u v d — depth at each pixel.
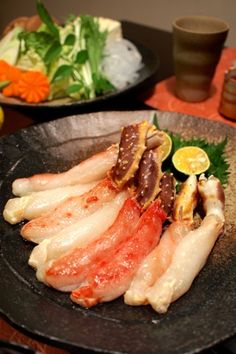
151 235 0.32
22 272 0.32
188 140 0.45
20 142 0.44
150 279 0.29
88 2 1.00
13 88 0.54
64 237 0.33
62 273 0.30
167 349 0.25
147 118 0.48
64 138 0.46
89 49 0.59
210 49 0.50
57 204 0.37
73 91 0.54
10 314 0.28
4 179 0.41
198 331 0.27
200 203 0.37
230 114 0.51
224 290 0.30
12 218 0.36
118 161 0.36
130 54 0.62
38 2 0.57
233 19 0.77
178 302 0.29
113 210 0.35
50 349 0.29
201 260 0.31
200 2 0.80
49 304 0.29
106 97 0.52
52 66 0.58
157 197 0.35
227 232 0.35
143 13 0.91
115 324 0.27
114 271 0.30
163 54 0.71
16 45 0.61
